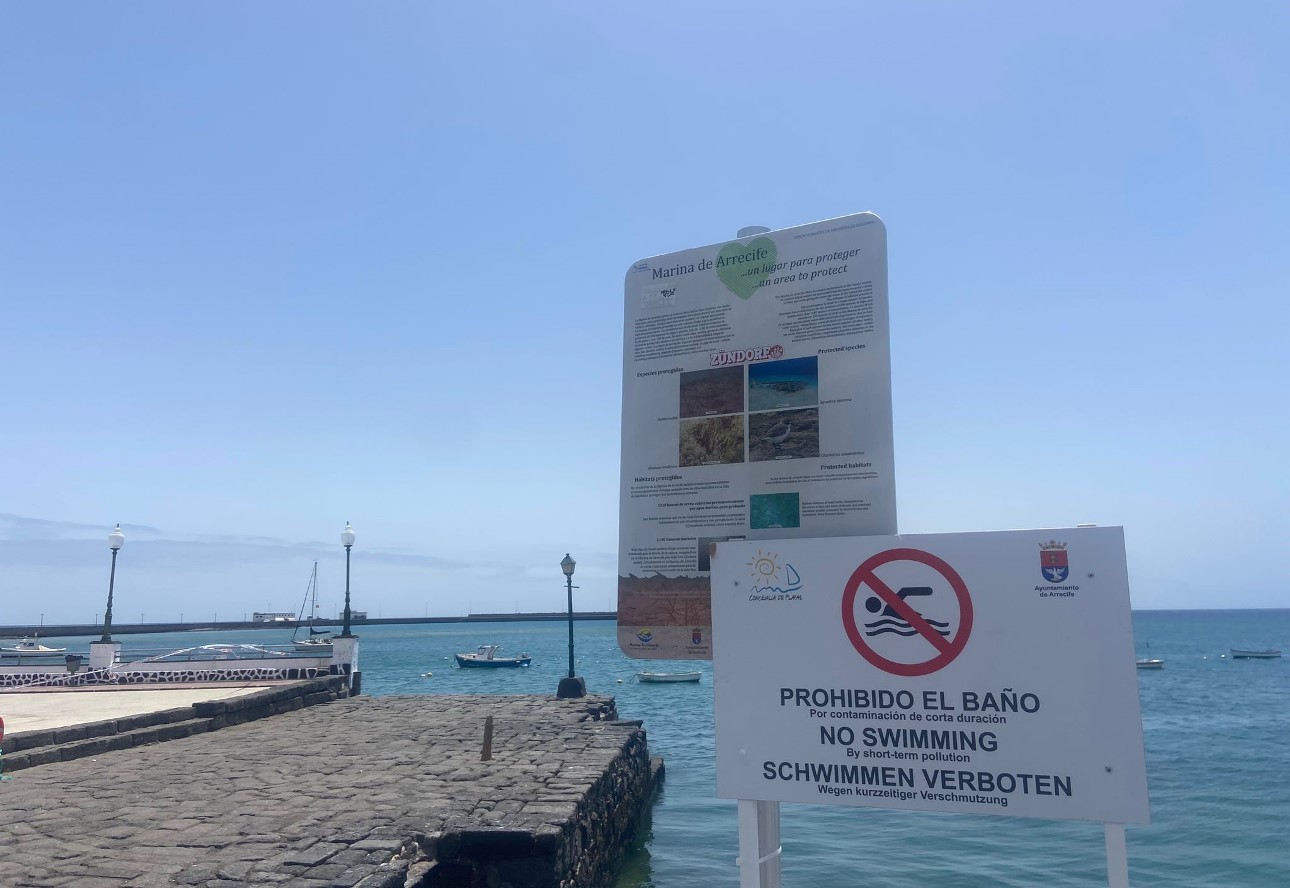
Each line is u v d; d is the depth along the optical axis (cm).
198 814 994
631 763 1656
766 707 412
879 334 444
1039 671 371
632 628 476
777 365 463
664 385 487
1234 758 2820
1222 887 1400
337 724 1820
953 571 388
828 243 460
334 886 738
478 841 915
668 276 495
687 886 1382
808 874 1456
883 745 391
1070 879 1427
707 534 467
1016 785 369
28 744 1338
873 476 437
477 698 2331
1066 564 373
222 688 2298
